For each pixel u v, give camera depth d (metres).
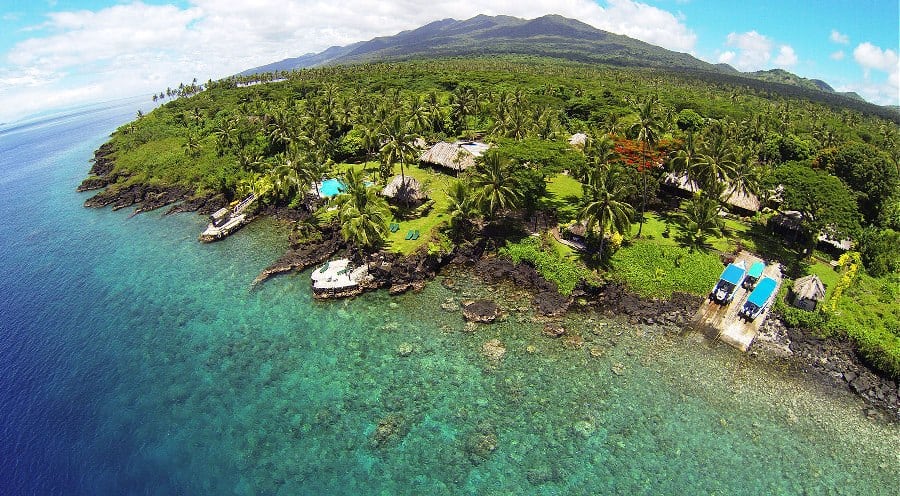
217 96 177.75
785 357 47.62
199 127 143.62
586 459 38.16
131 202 105.69
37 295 66.69
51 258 78.69
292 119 117.19
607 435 40.09
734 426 40.56
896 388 43.66
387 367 48.59
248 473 38.12
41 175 142.25
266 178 96.44
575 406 42.91
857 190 72.38
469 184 69.88
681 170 71.12
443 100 149.12
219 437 41.53
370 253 65.69
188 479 37.72
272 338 54.31
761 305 51.06
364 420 42.53
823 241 64.62
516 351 49.78
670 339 50.47
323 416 43.12
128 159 126.38
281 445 40.47
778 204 71.94
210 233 82.12
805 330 50.50
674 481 36.28
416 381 46.53
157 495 36.53
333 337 53.69
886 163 71.56
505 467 37.75
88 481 37.94
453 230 69.00
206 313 60.09
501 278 62.47
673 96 168.38
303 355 51.16
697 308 54.34
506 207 67.44
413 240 67.62
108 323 59.12
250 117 137.88
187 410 44.62
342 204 65.62
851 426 40.47
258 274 68.69
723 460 37.78
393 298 60.00
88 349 54.28
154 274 71.06
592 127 123.12
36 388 48.38
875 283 57.56
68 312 61.94
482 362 48.50
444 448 39.53
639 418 41.50
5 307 63.81
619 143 75.44
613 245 63.12
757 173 77.44
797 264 61.19
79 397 46.91
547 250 64.12
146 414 44.38
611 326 53.00
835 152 78.12
